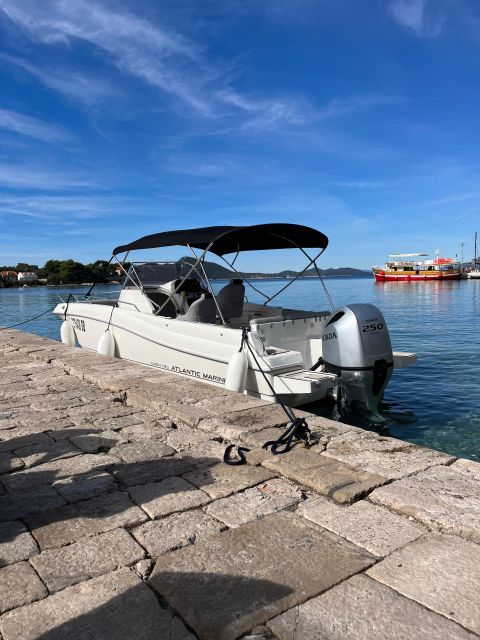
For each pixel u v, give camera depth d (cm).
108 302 924
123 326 760
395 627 166
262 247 753
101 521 247
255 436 358
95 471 311
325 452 324
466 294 3881
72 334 923
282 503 262
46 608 182
